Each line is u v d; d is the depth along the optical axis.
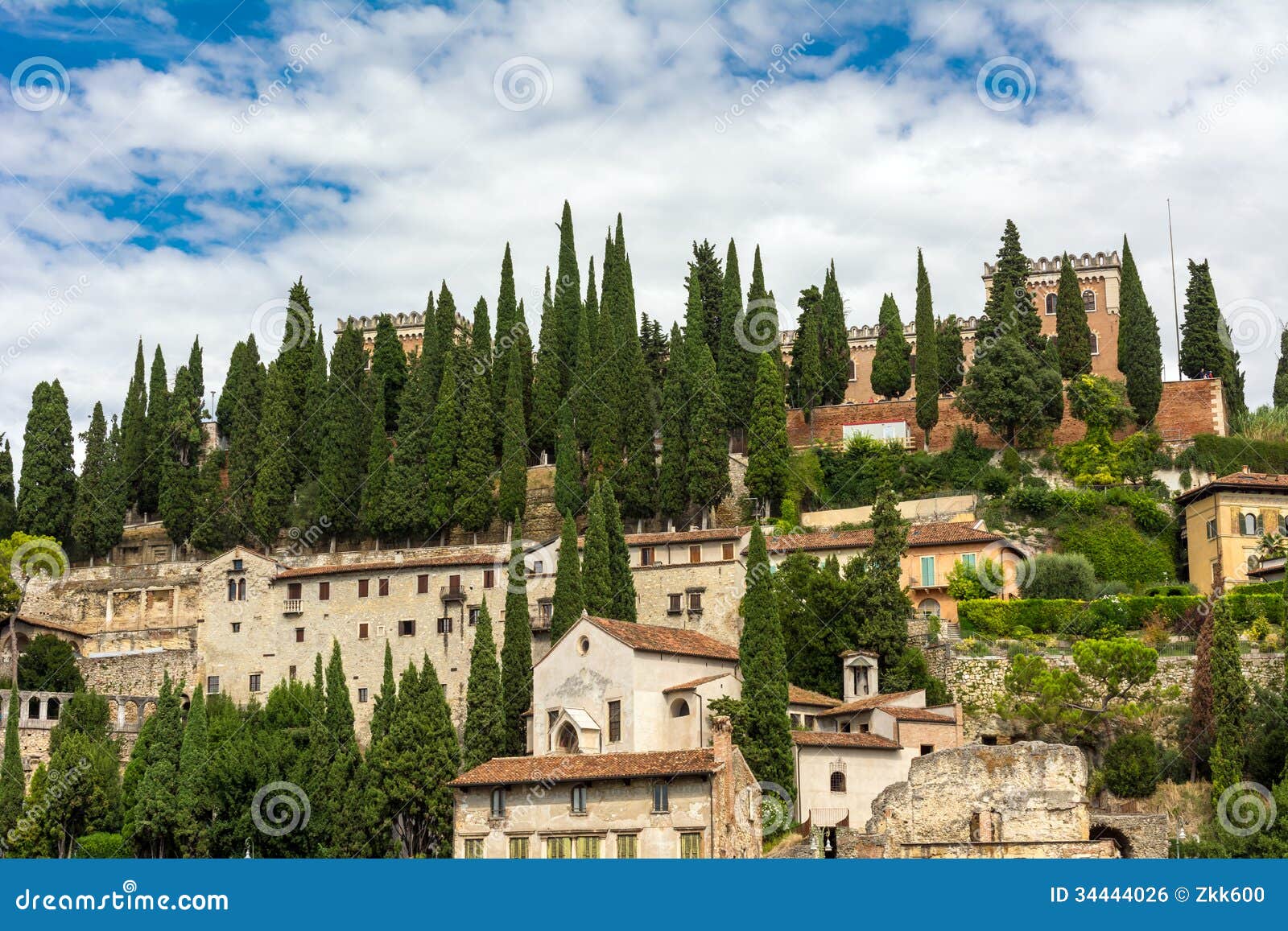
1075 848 93.25
